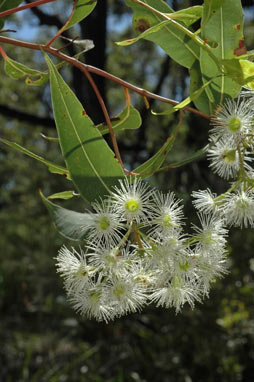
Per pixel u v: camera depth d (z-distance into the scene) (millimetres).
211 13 1144
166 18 1189
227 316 5812
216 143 1296
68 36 6117
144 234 1151
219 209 1258
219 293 5840
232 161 1276
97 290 1172
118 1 8117
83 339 6395
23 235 8664
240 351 5629
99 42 5863
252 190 1257
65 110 1161
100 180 1176
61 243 7473
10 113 6730
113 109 10641
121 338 6199
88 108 5773
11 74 1561
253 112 1218
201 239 1204
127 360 5766
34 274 7184
